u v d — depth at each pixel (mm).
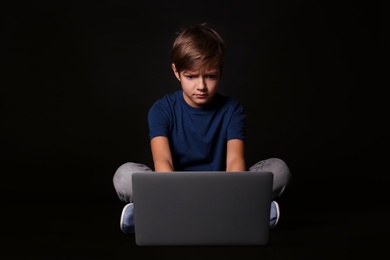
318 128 4191
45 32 4184
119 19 4211
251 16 4242
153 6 4215
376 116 4199
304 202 3006
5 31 4176
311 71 4246
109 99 4191
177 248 2033
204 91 2256
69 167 3926
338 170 3801
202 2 4230
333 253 1972
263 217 1920
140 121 4172
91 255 1982
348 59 4254
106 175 3744
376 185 3463
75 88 4184
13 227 2473
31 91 4164
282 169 2340
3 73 4164
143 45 4219
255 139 4160
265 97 4230
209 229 1914
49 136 4129
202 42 2244
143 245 1933
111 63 4199
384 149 4105
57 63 4188
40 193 3312
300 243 2109
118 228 2439
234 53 4246
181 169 2459
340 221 2531
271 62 4250
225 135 2441
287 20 4254
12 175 3742
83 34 4199
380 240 2168
